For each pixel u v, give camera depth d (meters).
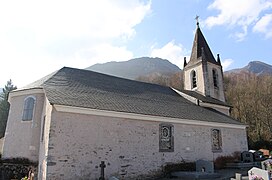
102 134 11.35
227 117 20.00
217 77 25.73
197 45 26.78
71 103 10.68
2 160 13.65
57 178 9.64
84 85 14.66
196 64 25.52
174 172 13.30
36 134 13.22
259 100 40.41
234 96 44.12
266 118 37.72
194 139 15.30
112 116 11.91
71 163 10.12
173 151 13.92
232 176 12.91
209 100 22.19
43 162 10.50
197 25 28.36
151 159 12.80
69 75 15.59
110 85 16.66
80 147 10.54
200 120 15.65
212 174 12.56
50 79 14.02
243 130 19.55
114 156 11.46
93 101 12.11
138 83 20.11
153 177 12.62
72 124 10.58
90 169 10.59
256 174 9.25
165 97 19.08
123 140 11.98
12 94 14.84
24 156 13.09
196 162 14.20
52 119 10.15
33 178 11.12
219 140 17.12
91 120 11.20
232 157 17.48
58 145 10.00
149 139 13.01
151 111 13.77
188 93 22.31
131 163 11.96
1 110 35.72
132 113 12.39
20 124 13.93
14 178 12.61
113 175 11.21
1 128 34.50
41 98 13.85
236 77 57.66
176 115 14.76
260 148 29.70
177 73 60.22
